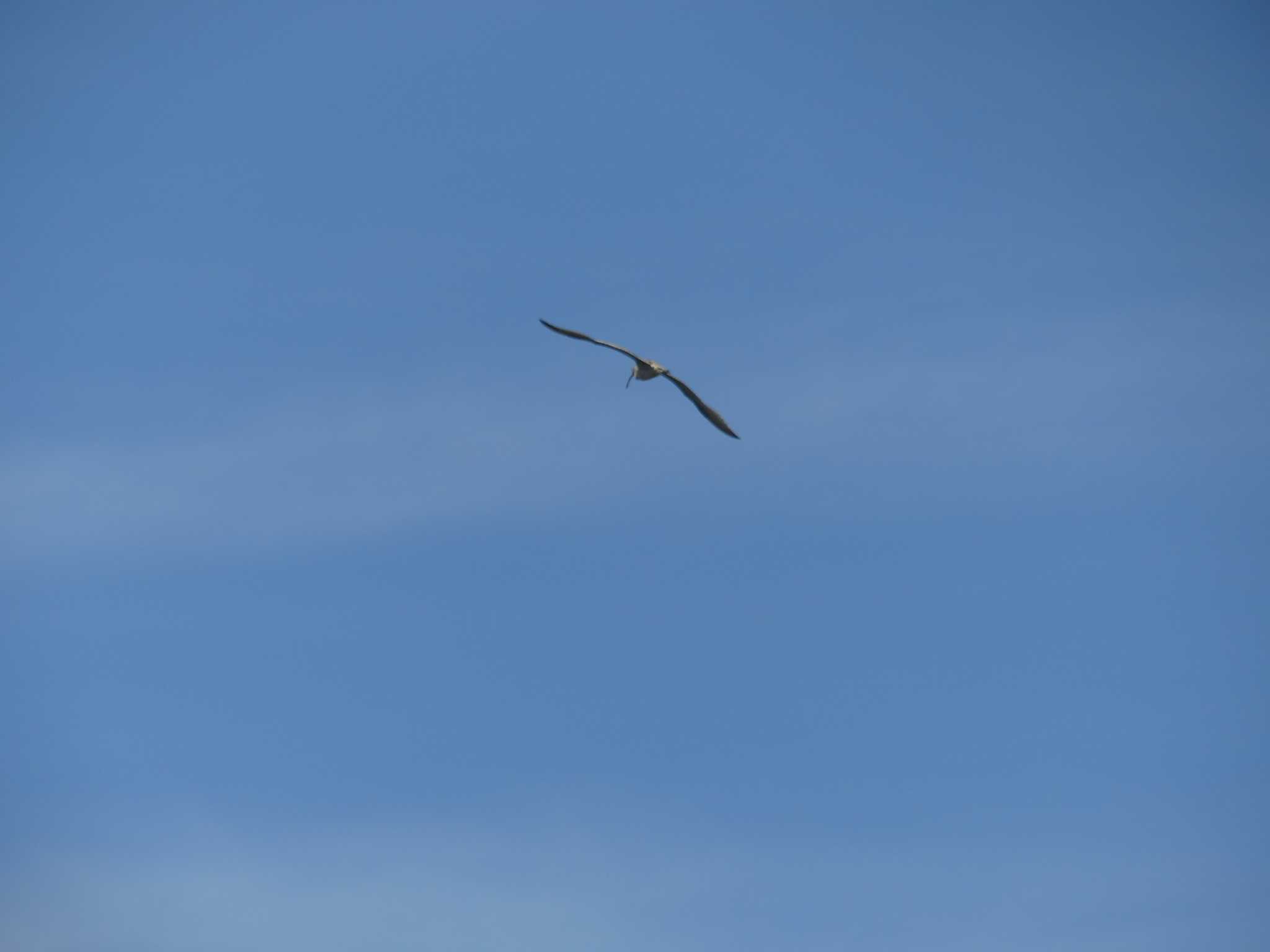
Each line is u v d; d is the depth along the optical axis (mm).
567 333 34812
